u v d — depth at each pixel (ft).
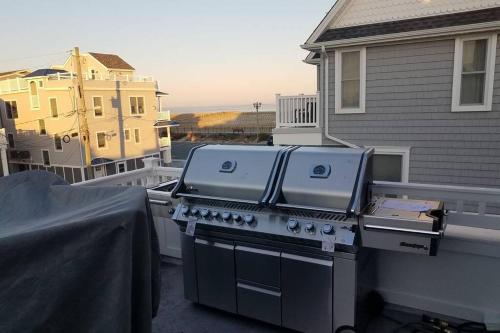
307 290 7.64
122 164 78.13
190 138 131.95
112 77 83.76
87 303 3.74
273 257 7.91
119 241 3.84
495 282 8.00
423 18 23.63
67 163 71.97
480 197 8.54
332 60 25.80
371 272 8.59
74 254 3.65
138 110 80.69
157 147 85.76
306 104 27.25
